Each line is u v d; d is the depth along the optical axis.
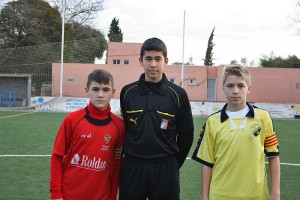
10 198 4.48
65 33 29.77
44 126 12.20
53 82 22.75
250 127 2.55
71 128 2.77
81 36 31.05
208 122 2.74
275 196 2.51
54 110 19.19
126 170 2.74
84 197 2.72
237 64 2.66
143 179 2.68
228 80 2.60
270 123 2.61
